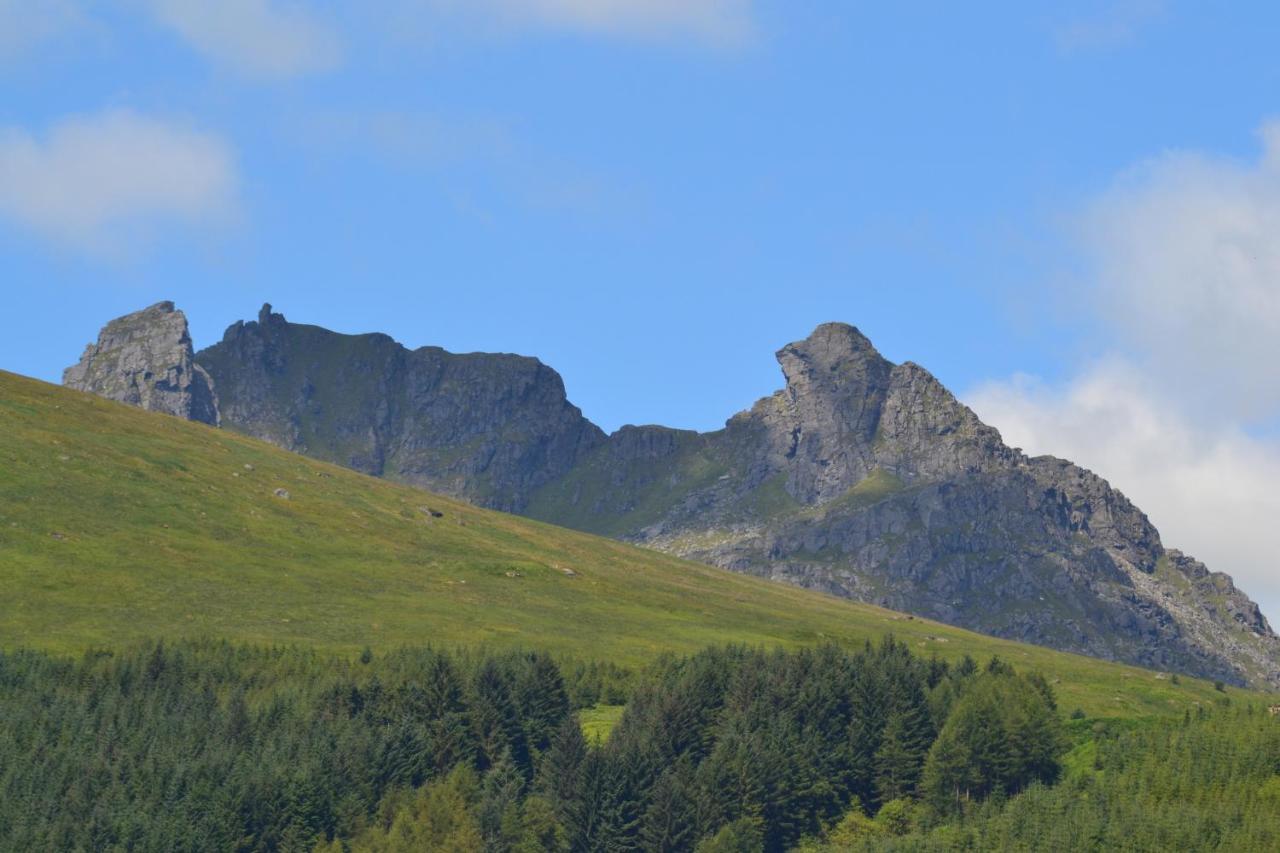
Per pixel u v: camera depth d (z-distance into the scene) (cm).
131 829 16550
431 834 17425
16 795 16612
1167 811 18338
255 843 17288
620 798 18650
